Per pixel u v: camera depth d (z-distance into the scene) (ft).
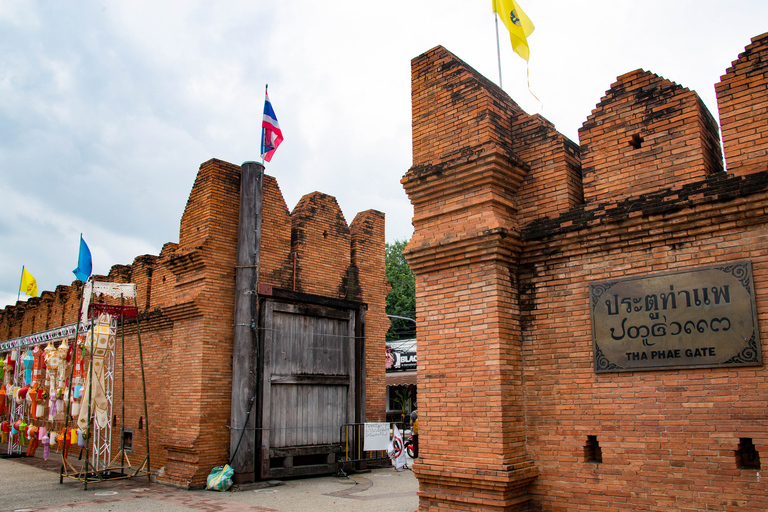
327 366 47.24
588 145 26.50
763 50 21.88
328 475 45.44
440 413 26.78
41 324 78.02
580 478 23.88
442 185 28.37
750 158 21.63
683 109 23.75
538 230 26.43
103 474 45.29
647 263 23.38
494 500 23.98
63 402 52.85
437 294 27.99
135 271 57.00
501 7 31.17
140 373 52.11
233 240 44.19
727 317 20.98
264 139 45.29
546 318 25.98
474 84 28.37
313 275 48.73
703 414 21.16
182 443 40.52
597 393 23.93
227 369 42.19
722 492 20.40
